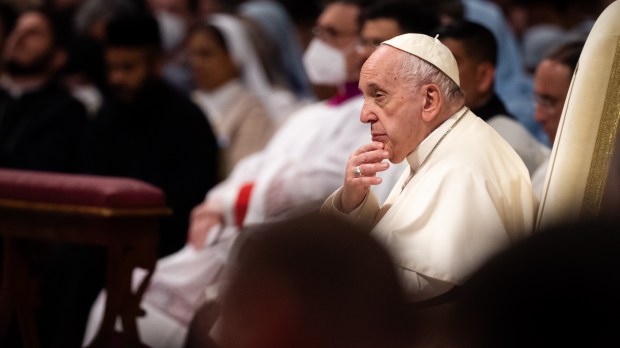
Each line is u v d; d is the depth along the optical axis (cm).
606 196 891
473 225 860
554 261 488
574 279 484
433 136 912
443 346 570
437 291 849
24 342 1366
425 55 910
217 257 1622
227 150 2164
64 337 1723
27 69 2038
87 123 2027
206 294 1380
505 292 491
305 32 2453
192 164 1886
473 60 1364
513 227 894
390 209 910
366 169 909
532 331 486
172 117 1900
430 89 909
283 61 2416
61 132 1998
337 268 527
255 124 2172
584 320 482
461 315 513
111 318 1274
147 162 1886
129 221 1271
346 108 1672
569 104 955
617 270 484
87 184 1288
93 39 2328
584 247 488
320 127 1684
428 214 875
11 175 1348
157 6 2894
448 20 1617
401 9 1434
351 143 1634
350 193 916
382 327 528
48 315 1742
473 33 1366
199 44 2206
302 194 1595
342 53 1728
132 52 1886
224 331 549
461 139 909
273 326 526
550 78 1349
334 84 1755
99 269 1738
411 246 865
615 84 940
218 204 1658
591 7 2488
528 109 1786
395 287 533
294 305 526
